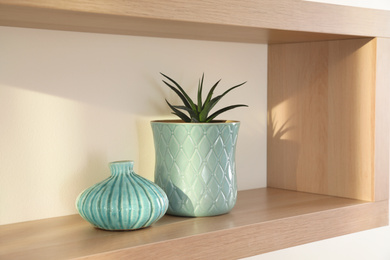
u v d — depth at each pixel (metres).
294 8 0.91
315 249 1.42
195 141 0.94
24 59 0.91
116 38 1.00
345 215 1.03
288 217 0.94
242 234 0.88
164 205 0.87
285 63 1.20
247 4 0.85
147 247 0.78
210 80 1.14
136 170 1.05
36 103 0.92
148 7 0.75
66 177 0.96
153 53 1.05
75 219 0.94
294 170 1.20
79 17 0.76
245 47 1.19
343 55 1.10
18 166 0.91
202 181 0.94
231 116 1.18
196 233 0.84
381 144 1.08
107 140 1.00
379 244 1.55
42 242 0.80
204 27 0.87
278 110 1.22
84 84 0.97
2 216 0.91
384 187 1.10
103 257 0.74
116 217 0.83
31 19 0.79
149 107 1.05
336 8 0.97
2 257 0.73
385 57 1.07
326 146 1.14
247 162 1.22
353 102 1.09
